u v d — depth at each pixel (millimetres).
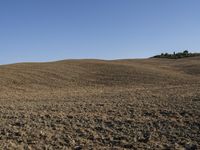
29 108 18875
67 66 52125
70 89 34688
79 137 13383
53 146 12398
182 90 26328
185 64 63438
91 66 53250
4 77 38875
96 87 36688
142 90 29391
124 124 14969
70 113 17172
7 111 17812
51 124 15008
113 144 12664
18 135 13469
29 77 40562
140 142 12812
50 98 24812
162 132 13836
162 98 21344
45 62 57969
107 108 18328
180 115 16125
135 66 55125
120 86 37344
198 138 13031
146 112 16969
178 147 12195
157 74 46406
